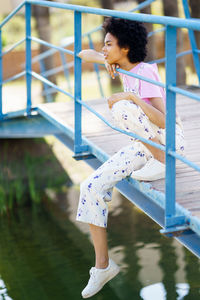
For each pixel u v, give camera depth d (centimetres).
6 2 2395
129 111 334
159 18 280
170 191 299
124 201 907
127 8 1933
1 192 953
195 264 661
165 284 615
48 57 1326
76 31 420
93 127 498
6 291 638
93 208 349
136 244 732
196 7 1062
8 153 1013
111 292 607
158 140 347
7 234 810
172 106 287
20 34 2159
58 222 841
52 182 986
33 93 1516
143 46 339
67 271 681
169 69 283
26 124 722
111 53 341
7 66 1784
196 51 632
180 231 299
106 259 357
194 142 441
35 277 670
